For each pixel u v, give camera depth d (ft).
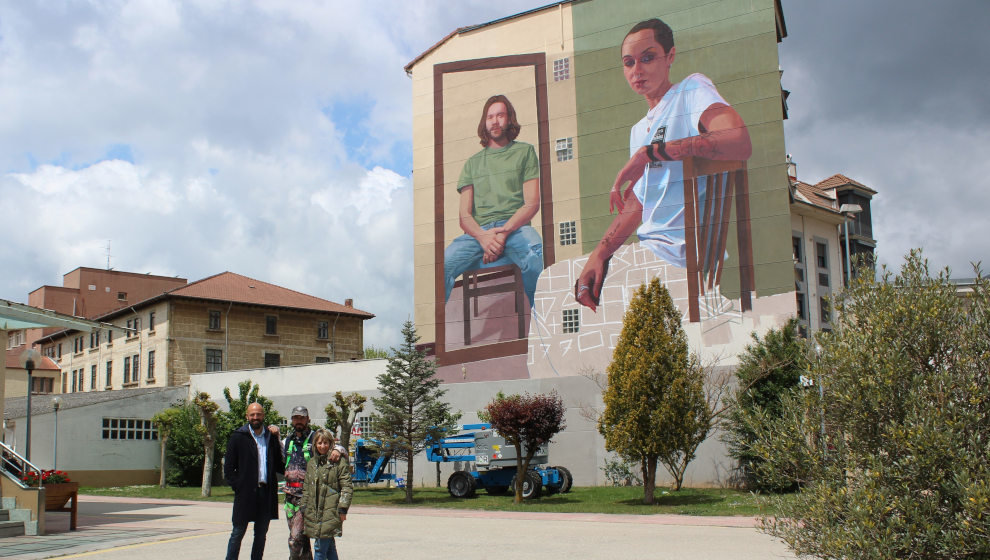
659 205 116.37
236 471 31.83
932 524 20.30
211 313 166.81
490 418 80.69
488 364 125.18
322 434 30.73
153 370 163.53
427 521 61.72
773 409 81.97
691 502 75.20
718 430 94.48
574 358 118.32
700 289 111.04
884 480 21.27
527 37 132.16
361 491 98.27
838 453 22.79
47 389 197.26
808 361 24.22
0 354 58.13
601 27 126.31
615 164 121.08
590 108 124.77
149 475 125.59
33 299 207.31
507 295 125.90
